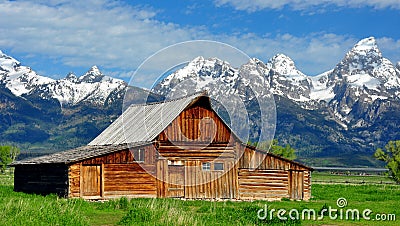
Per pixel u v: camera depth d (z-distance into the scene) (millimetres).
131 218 27531
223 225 27047
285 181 51500
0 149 130750
